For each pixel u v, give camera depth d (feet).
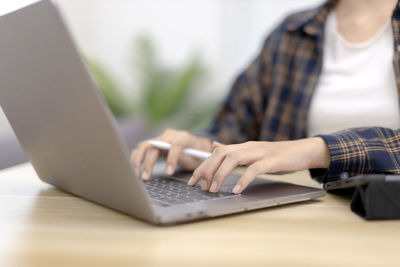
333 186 2.19
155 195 2.15
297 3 12.92
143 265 1.30
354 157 2.48
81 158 1.89
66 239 1.56
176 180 2.66
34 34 1.71
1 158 3.52
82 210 2.01
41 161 2.35
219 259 1.36
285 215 1.95
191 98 13.71
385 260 1.37
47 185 2.67
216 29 13.96
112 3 15.05
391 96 3.71
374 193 1.85
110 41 15.26
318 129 4.08
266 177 3.09
